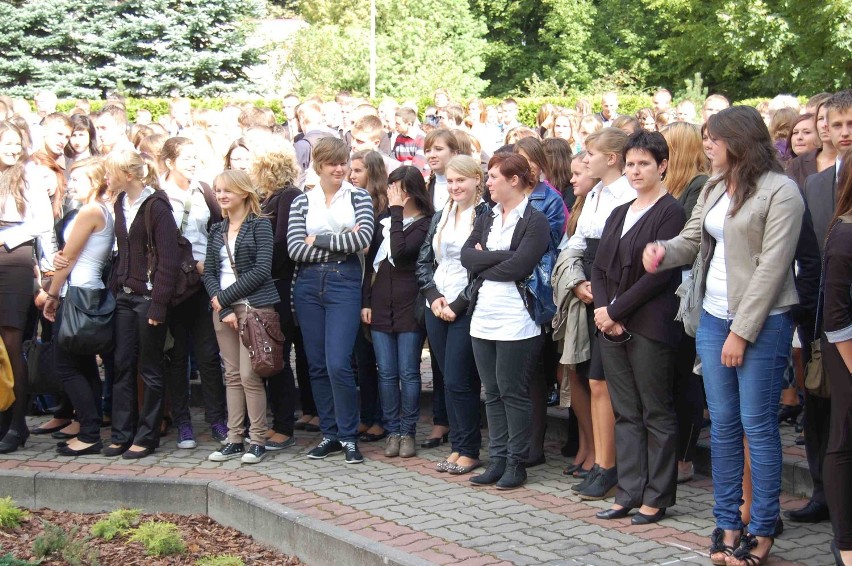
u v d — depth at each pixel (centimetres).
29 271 624
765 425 413
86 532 536
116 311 614
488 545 452
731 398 422
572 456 609
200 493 556
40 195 634
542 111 1096
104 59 2459
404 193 600
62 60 2458
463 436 575
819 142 567
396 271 610
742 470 428
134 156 600
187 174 640
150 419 616
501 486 538
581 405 557
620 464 490
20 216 619
